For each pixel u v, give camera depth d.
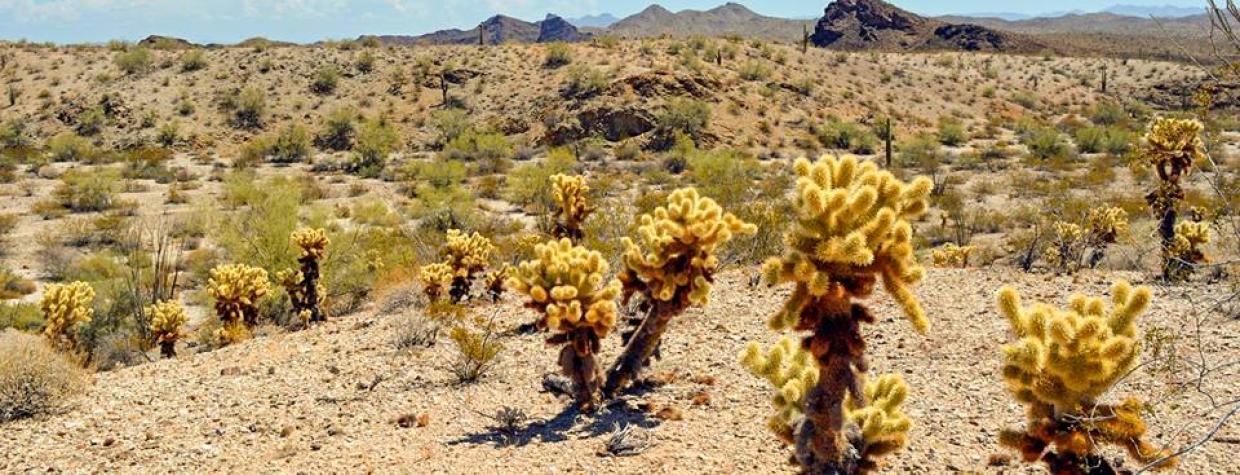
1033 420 4.43
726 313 9.84
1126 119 57.56
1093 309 4.25
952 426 6.23
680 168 43.25
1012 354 4.32
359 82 60.69
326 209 27.30
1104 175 34.19
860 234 4.06
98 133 51.69
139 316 15.42
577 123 51.97
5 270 21.88
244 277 14.08
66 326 13.65
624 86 55.12
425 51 66.81
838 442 4.51
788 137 51.94
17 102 55.88
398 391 8.21
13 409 8.01
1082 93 73.00
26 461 6.89
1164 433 5.73
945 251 16.30
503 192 35.47
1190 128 12.59
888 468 5.58
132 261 22.56
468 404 7.66
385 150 45.22
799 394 4.78
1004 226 25.69
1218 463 5.24
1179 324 8.09
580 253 7.27
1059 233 13.66
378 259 19.02
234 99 55.78
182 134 51.56
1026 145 49.56
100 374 9.91
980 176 38.34
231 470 6.45
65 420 7.92
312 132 53.22
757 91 58.62
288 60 62.50
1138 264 12.56
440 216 27.81
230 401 8.32
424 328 10.30
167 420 7.82
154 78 59.09
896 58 90.56
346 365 9.25
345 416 7.61
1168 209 12.91
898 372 7.54
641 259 7.17
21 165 43.84
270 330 14.35
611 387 7.43
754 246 13.62
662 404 7.21
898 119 59.56
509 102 57.41
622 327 9.50
